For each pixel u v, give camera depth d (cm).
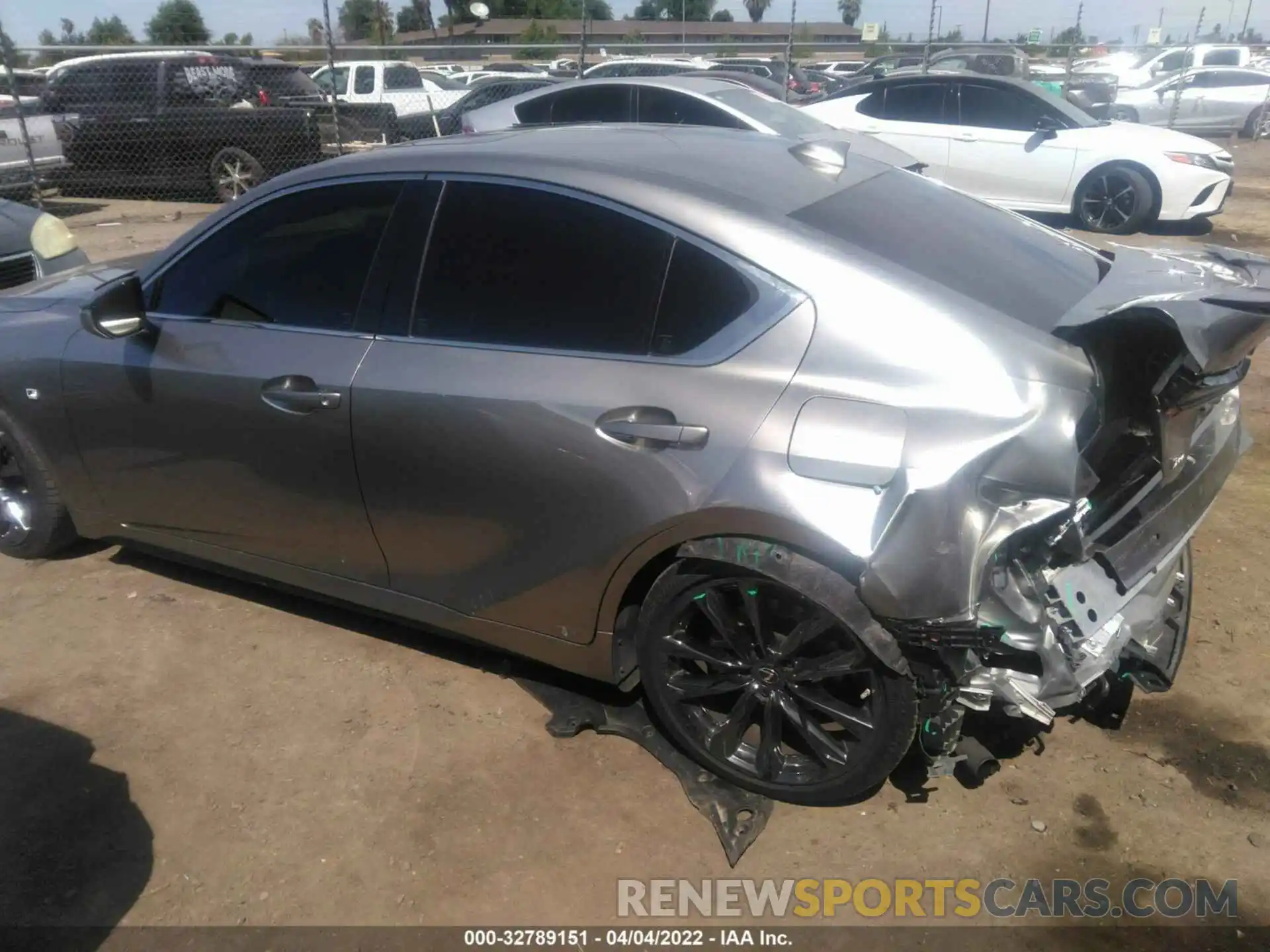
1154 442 247
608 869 254
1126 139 1034
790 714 261
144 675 328
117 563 398
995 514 221
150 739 299
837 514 227
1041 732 297
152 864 256
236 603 369
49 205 1292
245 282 315
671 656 270
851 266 241
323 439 295
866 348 233
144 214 1233
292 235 308
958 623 221
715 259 249
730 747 271
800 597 241
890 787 279
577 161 274
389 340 286
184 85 1245
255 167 1248
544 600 280
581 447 255
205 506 335
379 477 290
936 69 1823
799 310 240
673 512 245
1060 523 227
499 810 272
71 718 308
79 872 254
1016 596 230
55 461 364
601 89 894
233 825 267
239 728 303
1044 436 221
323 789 279
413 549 297
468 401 269
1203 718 302
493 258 276
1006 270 268
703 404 242
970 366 227
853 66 2964
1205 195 1026
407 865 255
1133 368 244
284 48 1184
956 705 245
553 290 267
